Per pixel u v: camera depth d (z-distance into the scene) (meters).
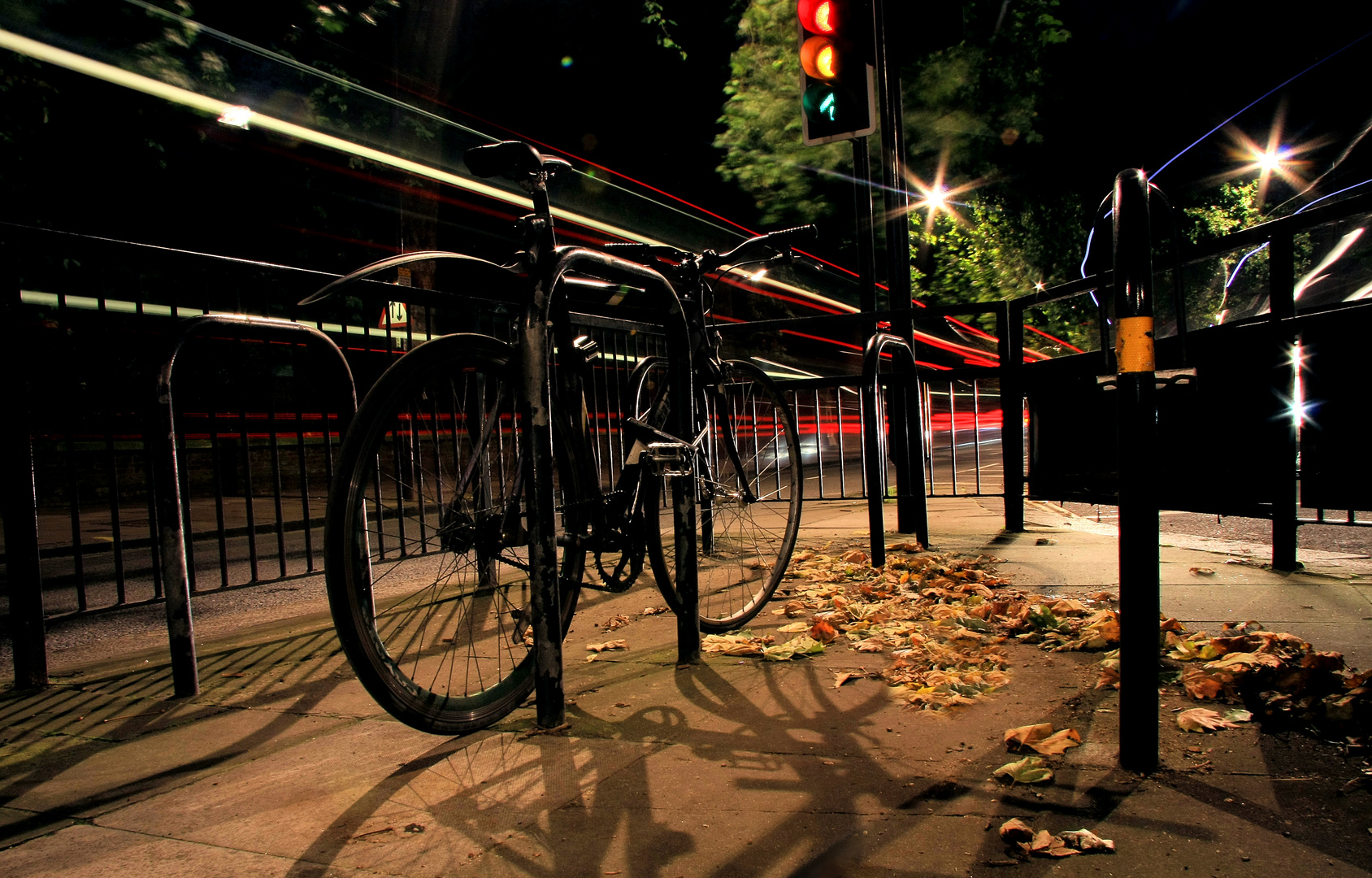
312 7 9.27
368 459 1.90
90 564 6.07
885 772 1.76
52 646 3.65
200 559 6.07
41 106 8.48
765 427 5.14
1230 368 3.58
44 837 1.62
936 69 14.84
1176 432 3.81
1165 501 3.88
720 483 3.38
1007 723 2.02
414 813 1.67
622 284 2.57
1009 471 5.14
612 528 2.62
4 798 1.83
